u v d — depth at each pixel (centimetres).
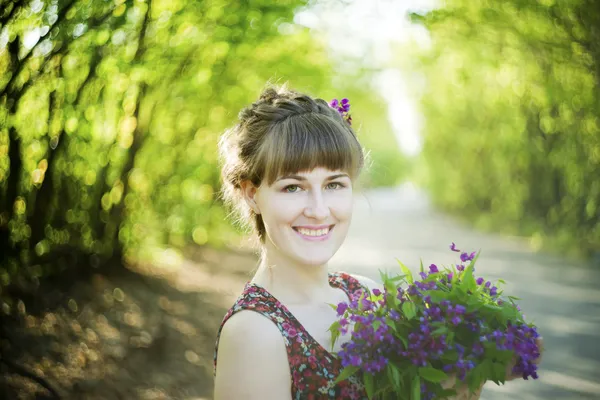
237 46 689
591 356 554
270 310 170
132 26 511
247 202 183
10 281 515
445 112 1609
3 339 435
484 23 857
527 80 1014
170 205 866
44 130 508
